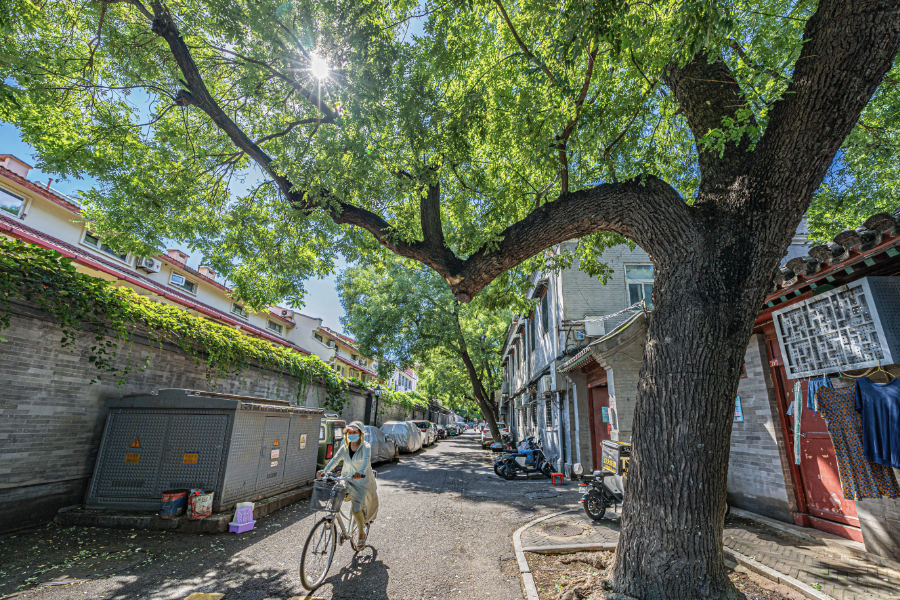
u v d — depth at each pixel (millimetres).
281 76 5898
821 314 5004
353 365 29516
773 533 5574
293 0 5031
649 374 3676
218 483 6125
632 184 4070
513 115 5496
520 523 6750
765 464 6359
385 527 6414
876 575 4086
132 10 6328
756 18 4621
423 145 5348
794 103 3301
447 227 9133
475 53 5895
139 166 6781
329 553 4523
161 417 6410
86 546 4965
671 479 3348
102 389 6543
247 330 14875
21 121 5691
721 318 3439
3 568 4215
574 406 12227
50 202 11547
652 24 4359
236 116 7457
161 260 15297
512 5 5605
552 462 14133
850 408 4648
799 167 3309
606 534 5895
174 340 7918
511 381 30641
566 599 3635
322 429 11234
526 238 4281
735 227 3523
